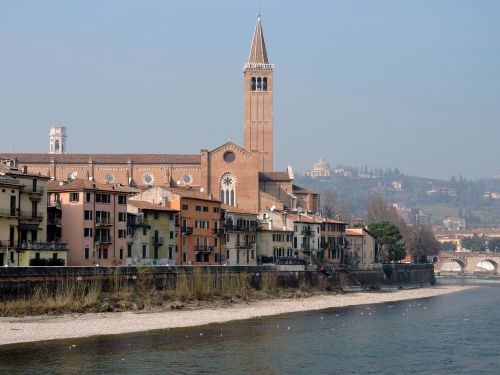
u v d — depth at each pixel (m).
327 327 152.50
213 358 115.12
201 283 193.38
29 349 119.06
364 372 107.75
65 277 163.50
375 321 165.25
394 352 123.31
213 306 187.88
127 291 177.50
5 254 176.25
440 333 145.75
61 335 132.25
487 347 128.88
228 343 128.88
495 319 171.25
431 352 123.75
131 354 116.81
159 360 112.62
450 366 112.75
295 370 108.19
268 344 128.75
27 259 181.12
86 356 114.50
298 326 153.50
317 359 116.25
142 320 155.12
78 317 154.12
